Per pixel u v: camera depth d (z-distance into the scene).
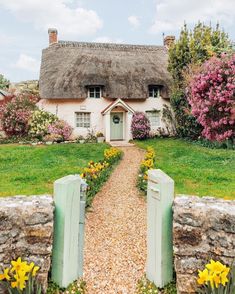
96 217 6.73
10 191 8.48
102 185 9.30
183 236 3.68
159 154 15.13
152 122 23.05
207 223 3.62
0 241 3.63
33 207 3.70
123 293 3.99
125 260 4.82
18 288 3.42
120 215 6.84
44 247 3.71
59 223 3.87
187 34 20.36
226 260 3.54
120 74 22.25
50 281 3.96
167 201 3.92
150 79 22.38
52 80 21.27
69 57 22.98
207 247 3.63
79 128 21.97
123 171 11.61
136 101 22.56
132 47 25.64
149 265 4.21
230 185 8.90
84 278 4.32
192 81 16.47
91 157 14.56
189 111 18.89
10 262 3.65
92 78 21.36
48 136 19.95
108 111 21.48
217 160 12.84
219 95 14.94
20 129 21.34
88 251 5.12
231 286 3.32
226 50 18.23
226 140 15.92
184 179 9.68
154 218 4.07
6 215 3.64
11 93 26.66
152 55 25.06
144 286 4.04
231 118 15.08
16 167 12.25
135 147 18.72
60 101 21.53
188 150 15.70
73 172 10.84
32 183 9.51
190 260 3.67
